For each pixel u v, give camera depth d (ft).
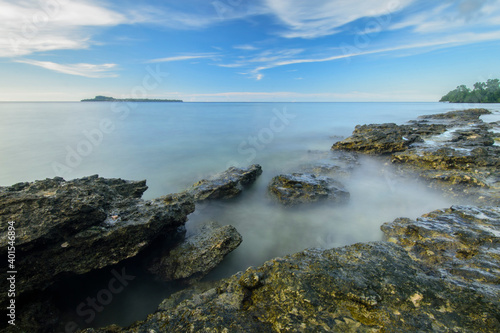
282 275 3.88
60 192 5.12
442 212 6.26
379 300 3.29
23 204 4.53
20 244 3.97
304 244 7.20
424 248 4.99
